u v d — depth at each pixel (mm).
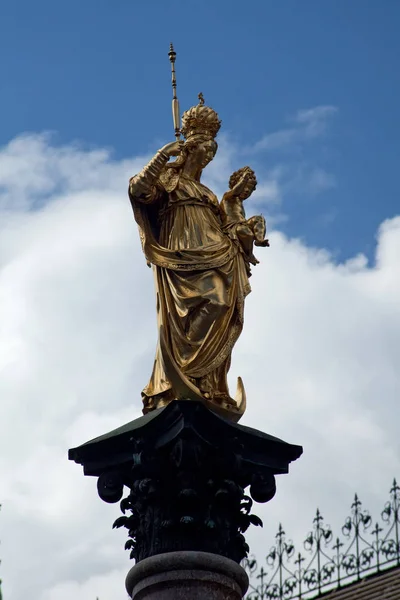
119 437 30406
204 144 32938
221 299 31297
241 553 30297
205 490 29875
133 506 30453
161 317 31375
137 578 29531
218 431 29984
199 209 32344
